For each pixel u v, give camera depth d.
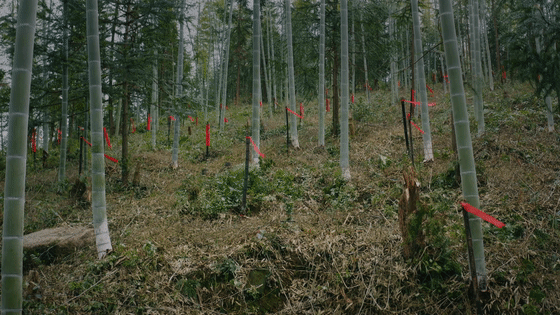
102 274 4.04
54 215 5.84
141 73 7.42
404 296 3.73
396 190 5.70
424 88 7.53
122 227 5.36
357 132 10.67
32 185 7.90
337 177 6.62
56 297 3.64
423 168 6.75
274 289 4.04
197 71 19.53
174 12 7.93
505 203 5.00
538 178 5.59
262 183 6.37
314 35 10.97
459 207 4.90
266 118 16.61
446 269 3.81
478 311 3.35
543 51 4.07
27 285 3.67
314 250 4.32
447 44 3.59
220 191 6.13
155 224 5.36
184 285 3.95
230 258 4.26
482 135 7.92
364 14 10.58
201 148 11.74
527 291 3.59
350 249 4.30
